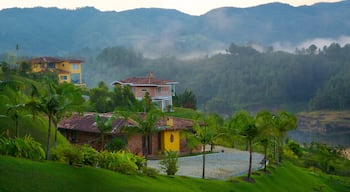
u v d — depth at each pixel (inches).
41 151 1035.9
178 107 3703.3
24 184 856.9
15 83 1283.2
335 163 2571.4
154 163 1718.8
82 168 1041.5
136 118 1567.4
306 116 7229.3
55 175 949.2
